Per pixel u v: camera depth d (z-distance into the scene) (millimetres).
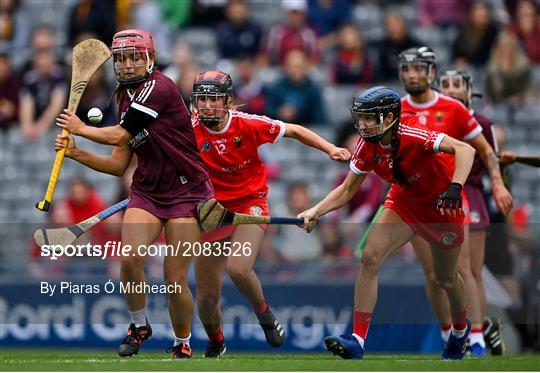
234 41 48625
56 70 46250
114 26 47938
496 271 30844
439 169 23469
